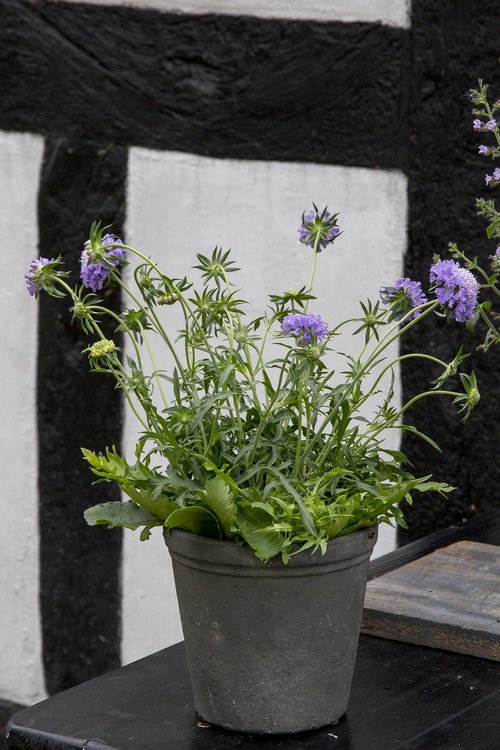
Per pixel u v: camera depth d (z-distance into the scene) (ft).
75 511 8.55
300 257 7.58
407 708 4.36
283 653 4.00
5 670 9.07
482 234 7.13
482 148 5.37
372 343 7.39
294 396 4.07
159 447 4.03
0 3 8.24
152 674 4.72
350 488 4.11
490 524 6.74
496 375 7.14
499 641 4.81
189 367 4.24
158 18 7.78
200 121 7.77
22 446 8.64
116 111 8.00
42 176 8.29
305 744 4.03
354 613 4.12
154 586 8.38
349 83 7.32
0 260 8.52
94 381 8.29
